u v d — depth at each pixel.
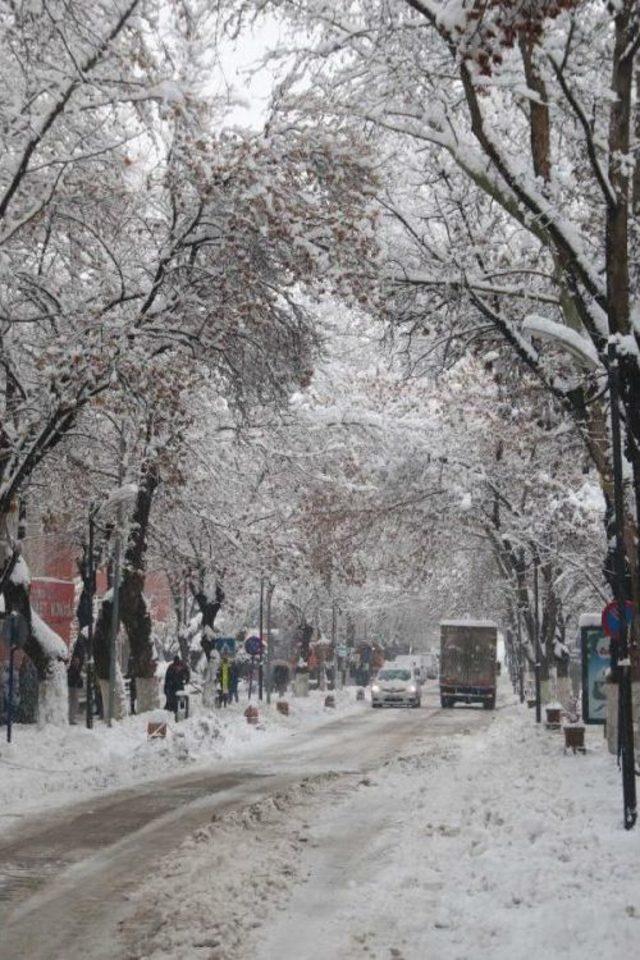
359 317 26.50
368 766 25.23
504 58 16.48
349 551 40.69
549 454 29.80
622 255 15.31
